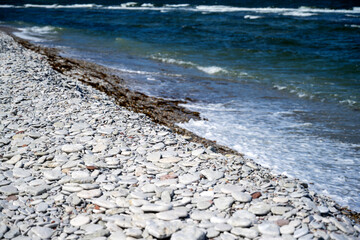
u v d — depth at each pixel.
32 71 13.30
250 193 6.04
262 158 8.84
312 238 4.84
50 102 10.36
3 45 19.17
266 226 5.05
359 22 37.28
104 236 4.95
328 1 60.72
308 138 10.13
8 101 10.25
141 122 9.48
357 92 14.80
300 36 30.34
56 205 5.72
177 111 12.30
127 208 5.59
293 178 7.78
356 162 8.66
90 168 6.80
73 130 8.55
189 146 8.09
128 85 15.20
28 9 60.66
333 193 7.30
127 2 71.12
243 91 14.98
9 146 7.75
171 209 5.48
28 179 6.50
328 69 19.14
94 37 30.14
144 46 25.94
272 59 21.88
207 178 6.56
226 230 5.04
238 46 26.11
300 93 14.73
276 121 11.50
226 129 10.77
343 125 11.14
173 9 56.75
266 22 38.62
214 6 59.34
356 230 5.43
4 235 4.92
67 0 76.50
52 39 28.25
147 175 6.64
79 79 14.66
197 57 22.23
